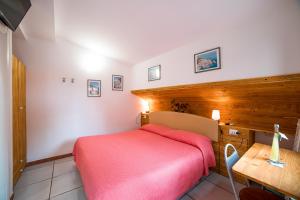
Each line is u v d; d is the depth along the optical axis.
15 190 2.11
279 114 2.10
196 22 2.16
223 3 1.75
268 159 1.49
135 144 2.48
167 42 2.86
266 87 1.98
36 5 1.95
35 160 3.01
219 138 2.55
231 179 1.43
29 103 2.94
